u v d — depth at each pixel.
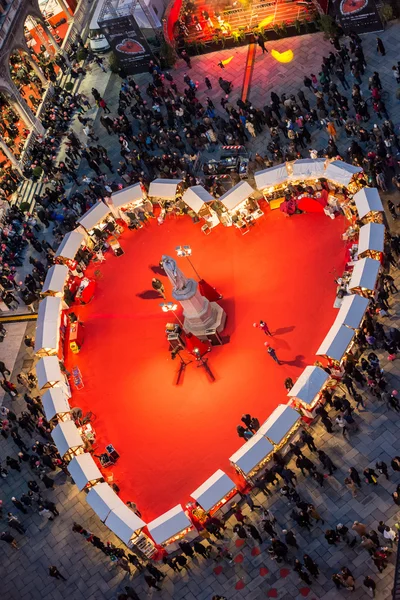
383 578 46.00
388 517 48.12
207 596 49.12
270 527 48.75
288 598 47.34
